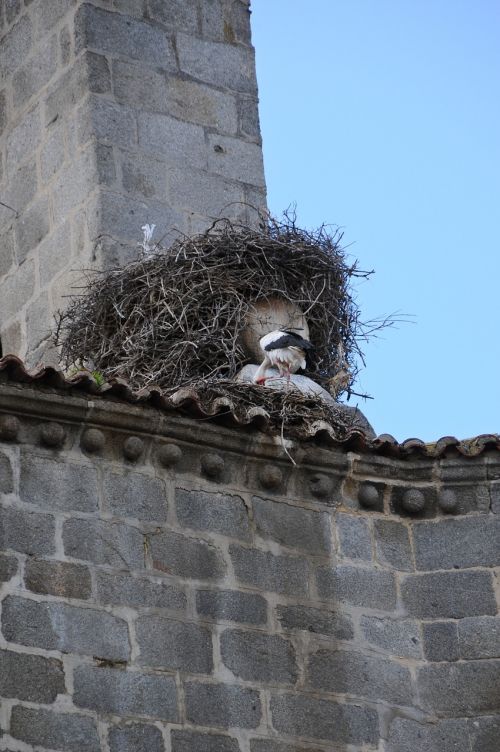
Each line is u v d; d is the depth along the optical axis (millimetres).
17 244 20953
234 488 16438
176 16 21484
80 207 20250
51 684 14750
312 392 17422
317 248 19047
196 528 16062
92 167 20234
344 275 19250
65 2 21172
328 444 16875
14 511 15242
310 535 16625
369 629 16453
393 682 16312
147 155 20578
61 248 20344
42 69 21250
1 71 21812
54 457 15617
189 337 18156
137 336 18188
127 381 16297
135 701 15047
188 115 21078
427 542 16969
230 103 21453
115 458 15898
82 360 18594
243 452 16500
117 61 20859
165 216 20406
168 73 21141
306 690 15914
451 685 16406
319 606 16359
